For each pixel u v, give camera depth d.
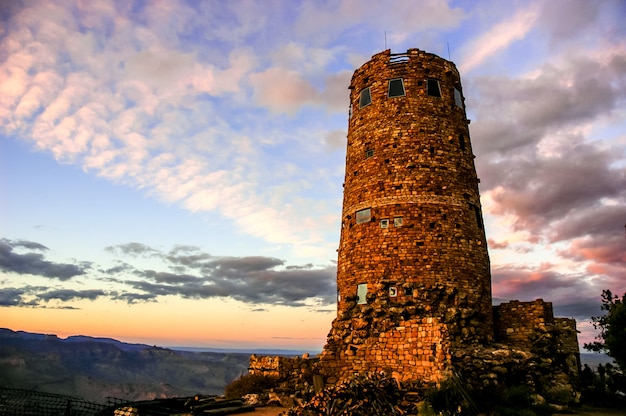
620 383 29.36
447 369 23.95
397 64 37.44
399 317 30.30
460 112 37.69
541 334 31.67
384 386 23.36
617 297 29.66
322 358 29.81
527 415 22.22
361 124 37.59
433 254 32.12
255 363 32.03
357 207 35.34
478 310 31.84
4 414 35.75
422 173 34.09
